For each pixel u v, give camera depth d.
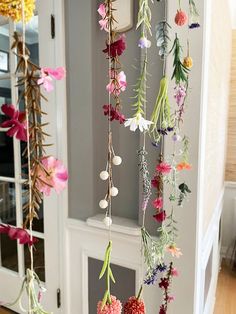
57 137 1.36
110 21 0.57
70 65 1.30
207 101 1.12
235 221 2.66
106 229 1.24
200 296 1.17
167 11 0.98
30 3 0.38
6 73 1.49
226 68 2.12
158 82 1.04
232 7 2.16
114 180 1.27
